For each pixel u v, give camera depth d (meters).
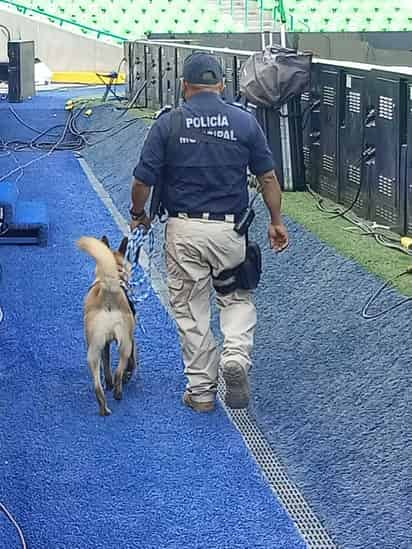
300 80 9.45
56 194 12.75
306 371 5.98
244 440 5.40
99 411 5.75
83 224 10.94
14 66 19.27
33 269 8.98
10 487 4.83
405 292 6.23
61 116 18.17
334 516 4.54
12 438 5.39
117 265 5.71
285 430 5.45
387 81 7.83
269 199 5.54
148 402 5.91
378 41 20.91
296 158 9.89
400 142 7.65
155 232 9.62
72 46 25.92
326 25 24.33
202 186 5.32
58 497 4.74
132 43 18.52
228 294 5.59
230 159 5.30
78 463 5.10
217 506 4.66
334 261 7.20
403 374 5.35
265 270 7.75
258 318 7.04
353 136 8.71
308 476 4.94
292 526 4.48
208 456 5.20
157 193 5.49
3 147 16.81
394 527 4.32
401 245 7.40
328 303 6.64
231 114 5.32
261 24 21.84
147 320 7.46
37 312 7.70
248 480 4.93
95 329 5.59
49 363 6.56
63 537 4.38
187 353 5.72
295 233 8.13
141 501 4.71
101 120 17.31
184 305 5.65
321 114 9.51
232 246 5.38
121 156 14.34
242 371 5.38
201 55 5.39
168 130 5.29
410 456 4.72
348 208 8.81
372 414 5.18
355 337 6.03
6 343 6.95
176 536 4.39
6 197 9.91
